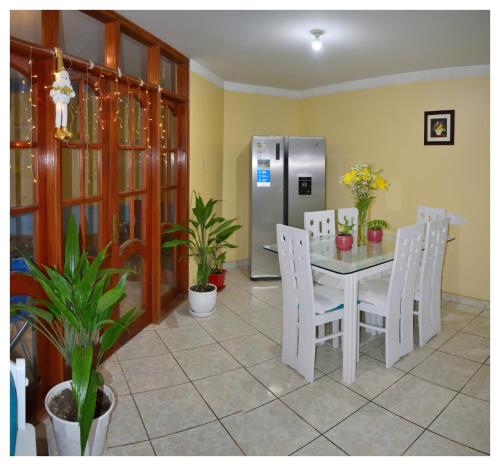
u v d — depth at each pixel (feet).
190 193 14.11
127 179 10.68
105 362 9.86
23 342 7.59
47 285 6.30
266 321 12.48
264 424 7.63
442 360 10.16
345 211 13.42
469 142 13.89
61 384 6.90
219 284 15.17
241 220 18.26
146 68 11.68
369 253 10.37
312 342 8.95
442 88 14.30
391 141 15.69
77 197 8.65
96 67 8.55
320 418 7.81
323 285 11.55
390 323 9.64
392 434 7.37
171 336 11.36
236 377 9.27
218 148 16.60
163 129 12.60
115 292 6.65
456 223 14.35
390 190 15.81
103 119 9.34
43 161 7.54
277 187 16.52
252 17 9.79
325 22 10.04
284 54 12.82
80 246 8.68
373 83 15.96
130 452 6.84
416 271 10.25
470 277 14.19
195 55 13.01
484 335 11.68
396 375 9.43
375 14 9.53
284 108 18.53
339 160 17.37
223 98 16.90
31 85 7.27
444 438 7.27
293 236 8.97
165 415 7.86
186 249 14.17
